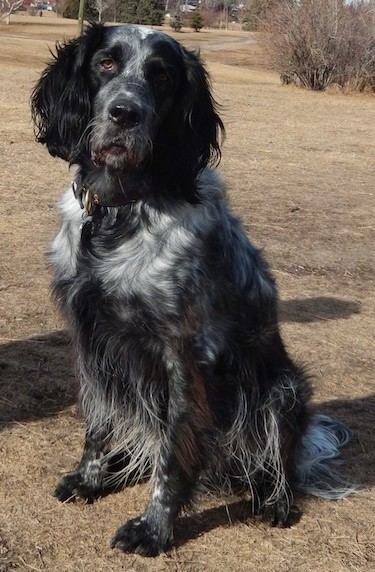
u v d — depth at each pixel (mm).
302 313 2668
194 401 1650
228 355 1692
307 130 7184
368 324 2629
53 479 1822
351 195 4508
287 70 12125
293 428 1783
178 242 1626
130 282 1622
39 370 2178
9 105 6922
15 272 2742
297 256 3230
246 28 29984
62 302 1709
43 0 36469
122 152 1625
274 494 1772
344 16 11812
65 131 1706
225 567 1643
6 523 1699
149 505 1688
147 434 1726
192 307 1627
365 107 9945
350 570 1653
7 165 4512
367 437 2035
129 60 1665
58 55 1728
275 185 4609
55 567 1614
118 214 1647
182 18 30031
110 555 1648
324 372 2309
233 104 8742
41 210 3551
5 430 1953
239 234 1756
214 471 1780
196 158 1688
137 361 1663
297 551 1691
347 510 1805
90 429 1784
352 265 3182
